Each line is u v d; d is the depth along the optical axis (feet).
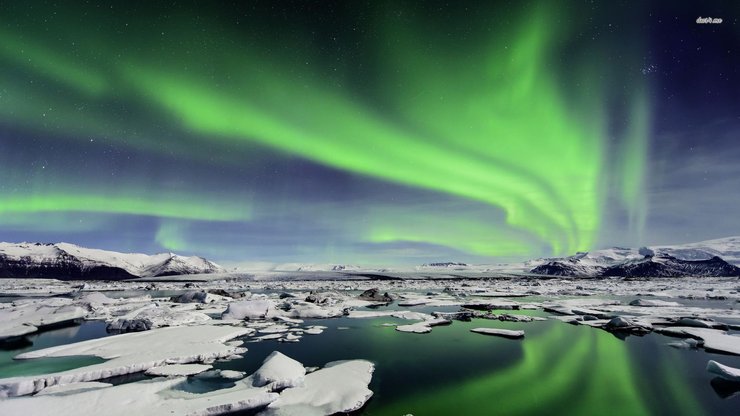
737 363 51.52
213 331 69.92
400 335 72.54
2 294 204.23
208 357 52.65
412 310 116.78
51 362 48.78
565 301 137.39
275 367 41.29
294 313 98.78
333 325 85.51
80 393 36.04
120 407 32.86
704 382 43.45
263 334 73.15
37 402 33.12
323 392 38.19
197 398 34.78
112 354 52.34
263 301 101.55
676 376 45.68
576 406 36.24
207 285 304.30
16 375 43.11
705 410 35.17
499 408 35.78
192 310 108.47
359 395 37.70
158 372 45.37
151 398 35.58
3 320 86.22
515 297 162.30
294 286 281.33
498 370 48.70
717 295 154.81
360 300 140.46
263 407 34.50
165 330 70.38
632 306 117.39
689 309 105.91
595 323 81.92
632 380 44.29
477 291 197.47
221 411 32.73
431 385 42.52
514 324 85.81
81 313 98.37
